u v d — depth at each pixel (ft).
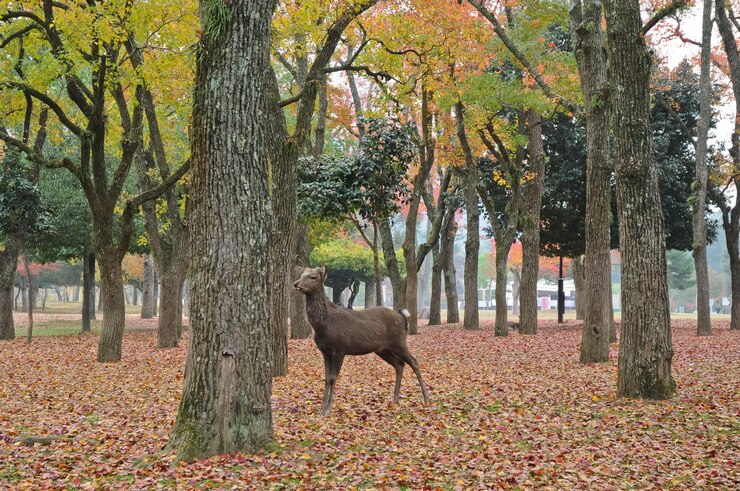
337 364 29.68
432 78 57.77
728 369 42.39
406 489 19.58
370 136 59.67
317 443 24.39
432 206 97.45
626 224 32.71
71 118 69.77
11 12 46.60
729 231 86.89
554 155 90.84
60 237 85.51
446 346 62.69
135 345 69.10
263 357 22.40
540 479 20.47
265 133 22.62
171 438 22.09
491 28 62.13
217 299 21.68
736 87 75.66
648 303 32.30
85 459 22.86
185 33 46.91
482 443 24.99
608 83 47.29
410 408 31.48
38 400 34.71
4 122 63.82
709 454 22.82
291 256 42.60
